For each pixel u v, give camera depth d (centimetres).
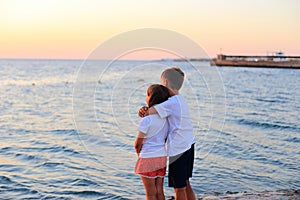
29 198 488
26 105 1930
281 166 653
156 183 314
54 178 572
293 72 5469
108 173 584
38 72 6650
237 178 569
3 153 758
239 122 1184
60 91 2889
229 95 2312
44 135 993
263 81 3828
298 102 1920
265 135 957
